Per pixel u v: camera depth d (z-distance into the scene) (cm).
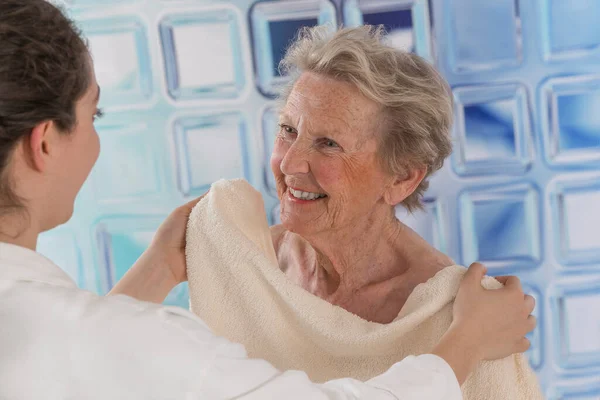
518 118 177
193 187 189
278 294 92
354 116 89
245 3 176
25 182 60
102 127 188
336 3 173
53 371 56
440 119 93
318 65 91
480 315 83
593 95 175
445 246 184
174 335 58
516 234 183
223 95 183
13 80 56
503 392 85
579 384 189
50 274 62
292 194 96
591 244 183
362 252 98
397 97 88
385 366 91
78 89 61
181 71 183
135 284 94
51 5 60
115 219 193
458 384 72
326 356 94
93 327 57
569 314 186
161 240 100
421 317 87
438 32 173
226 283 95
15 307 58
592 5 170
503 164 179
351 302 99
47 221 64
